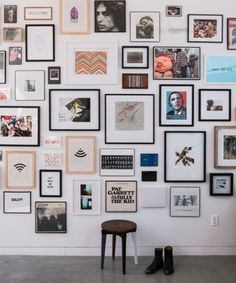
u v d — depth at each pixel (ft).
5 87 10.32
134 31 10.21
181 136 10.32
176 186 10.39
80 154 10.36
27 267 9.55
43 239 10.48
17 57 10.27
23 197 10.44
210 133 10.34
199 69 10.25
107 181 10.37
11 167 10.41
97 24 10.21
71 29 10.21
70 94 10.28
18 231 10.48
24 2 10.23
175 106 10.28
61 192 10.39
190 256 10.34
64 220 10.43
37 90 10.30
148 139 10.31
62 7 10.19
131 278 8.86
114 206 10.40
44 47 10.24
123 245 9.09
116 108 10.29
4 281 8.67
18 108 10.31
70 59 10.24
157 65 10.25
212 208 10.43
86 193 10.41
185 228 10.44
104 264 9.76
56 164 10.39
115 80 10.25
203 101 10.27
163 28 10.21
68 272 9.21
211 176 10.33
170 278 8.85
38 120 10.32
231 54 10.25
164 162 10.32
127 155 10.35
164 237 10.44
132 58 10.23
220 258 10.19
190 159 10.34
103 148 10.35
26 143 10.36
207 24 10.23
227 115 10.28
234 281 8.66
